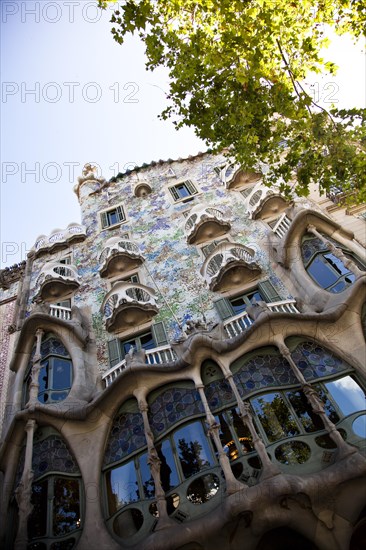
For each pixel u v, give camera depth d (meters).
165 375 10.67
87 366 13.21
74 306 15.38
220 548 7.78
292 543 8.47
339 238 13.13
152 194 21.23
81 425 10.79
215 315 13.52
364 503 7.75
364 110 10.09
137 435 10.30
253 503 7.66
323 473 7.89
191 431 9.80
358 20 10.59
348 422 8.95
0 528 9.36
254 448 9.03
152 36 10.62
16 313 17.56
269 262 14.48
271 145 10.62
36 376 11.98
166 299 14.91
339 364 10.16
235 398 9.95
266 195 16.41
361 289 10.73
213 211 17.42
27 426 10.61
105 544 8.62
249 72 10.19
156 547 7.68
